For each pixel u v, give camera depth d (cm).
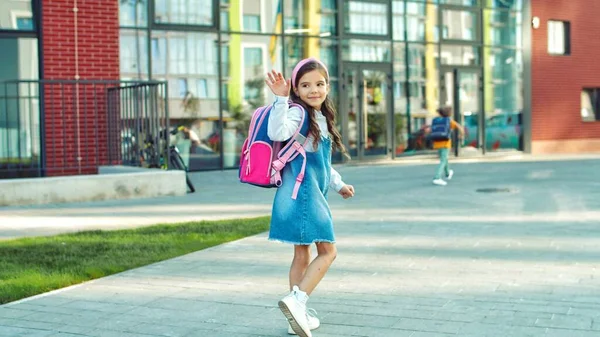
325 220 459
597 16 2562
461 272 649
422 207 1109
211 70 1741
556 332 467
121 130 1452
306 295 455
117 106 1462
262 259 726
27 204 1173
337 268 674
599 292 570
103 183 1231
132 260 714
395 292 581
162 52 1661
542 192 1291
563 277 623
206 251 769
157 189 1280
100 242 808
